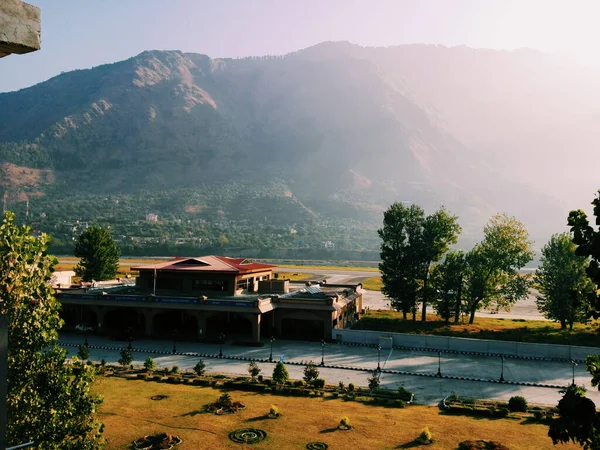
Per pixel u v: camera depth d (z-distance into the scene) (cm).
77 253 10988
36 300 2106
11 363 2014
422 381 5606
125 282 10775
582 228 1742
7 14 754
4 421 779
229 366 6178
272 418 4181
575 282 8212
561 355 6712
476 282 8962
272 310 7994
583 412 1542
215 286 8388
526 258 9144
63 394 2155
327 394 4991
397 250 9231
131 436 3703
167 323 8512
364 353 6950
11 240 1962
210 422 4047
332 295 8219
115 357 6556
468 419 4259
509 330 8319
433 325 8894
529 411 4525
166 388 5075
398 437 3784
